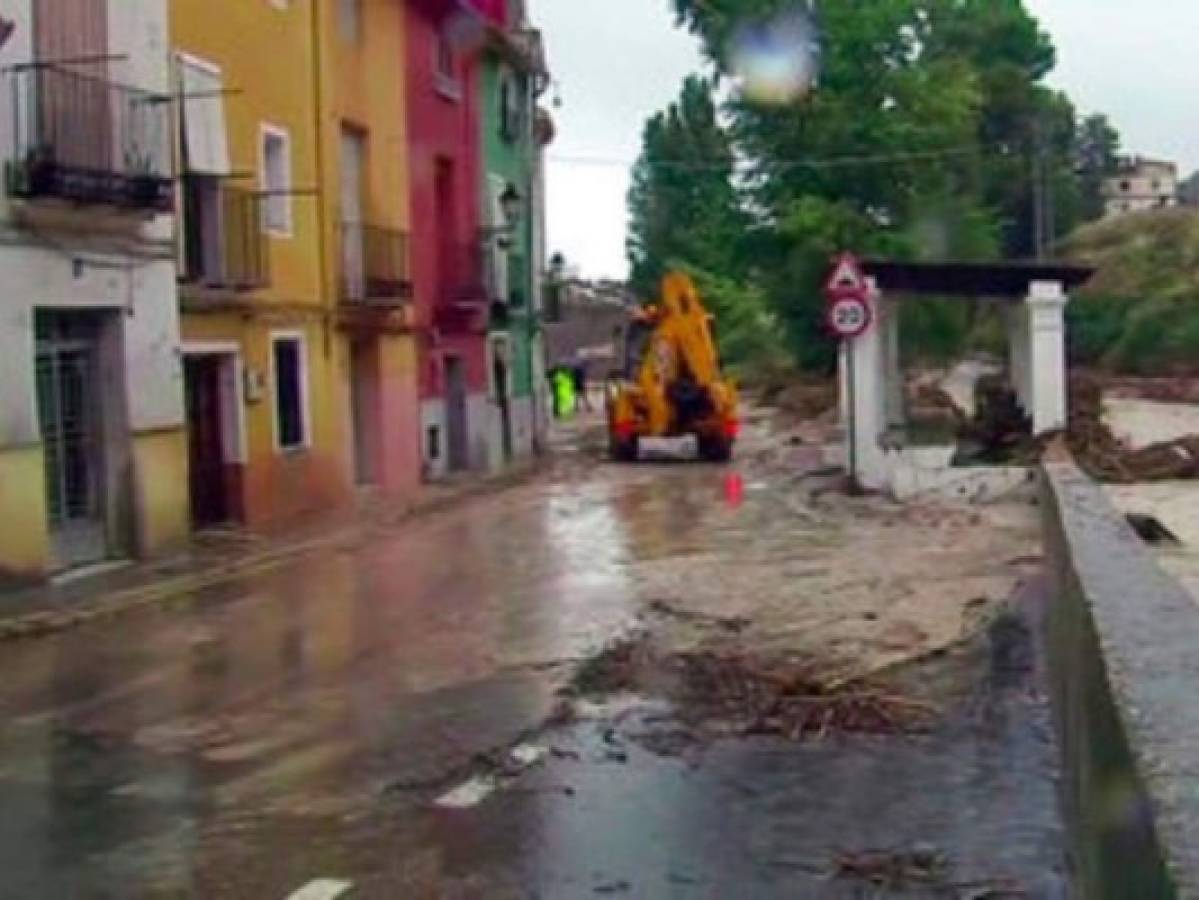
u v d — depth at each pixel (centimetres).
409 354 3141
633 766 870
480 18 3575
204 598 1667
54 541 1838
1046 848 695
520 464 3750
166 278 2027
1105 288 7456
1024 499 2334
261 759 920
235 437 2308
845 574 1619
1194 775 337
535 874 688
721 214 5788
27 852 746
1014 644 1182
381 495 2848
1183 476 2288
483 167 3753
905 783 812
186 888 685
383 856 722
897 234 5059
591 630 1334
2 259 1711
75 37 1823
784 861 692
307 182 2591
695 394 3781
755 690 1052
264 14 2412
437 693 1092
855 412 2547
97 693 1152
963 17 7050
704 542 2002
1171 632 507
